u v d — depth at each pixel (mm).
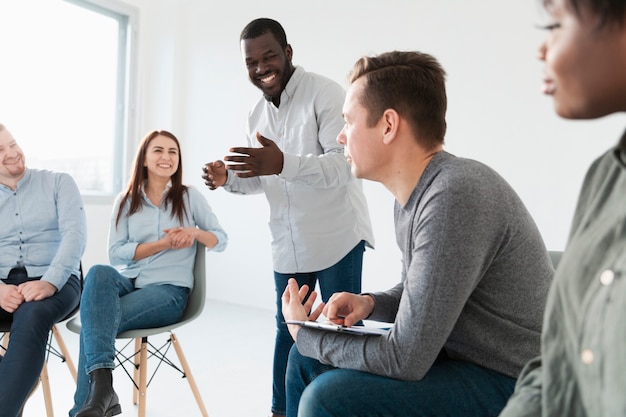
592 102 474
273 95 1885
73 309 1907
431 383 867
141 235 2078
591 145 2898
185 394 2262
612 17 431
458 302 820
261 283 4086
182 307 1946
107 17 4266
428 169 936
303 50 3873
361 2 3623
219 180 1836
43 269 2002
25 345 1636
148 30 4520
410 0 3438
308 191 1822
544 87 523
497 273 881
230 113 4254
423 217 873
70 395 2232
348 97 1034
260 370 2613
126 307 1781
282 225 1903
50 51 3828
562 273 561
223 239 2127
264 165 1484
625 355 437
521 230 872
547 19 485
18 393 1581
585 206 609
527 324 890
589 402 490
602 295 480
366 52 3602
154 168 2098
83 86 4090
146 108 4539
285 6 3947
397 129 963
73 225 2002
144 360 1783
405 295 858
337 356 917
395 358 836
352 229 1840
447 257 819
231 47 4238
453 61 3303
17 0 3594
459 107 3291
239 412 2090
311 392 892
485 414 872
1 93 3512
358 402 858
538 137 3053
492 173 890
